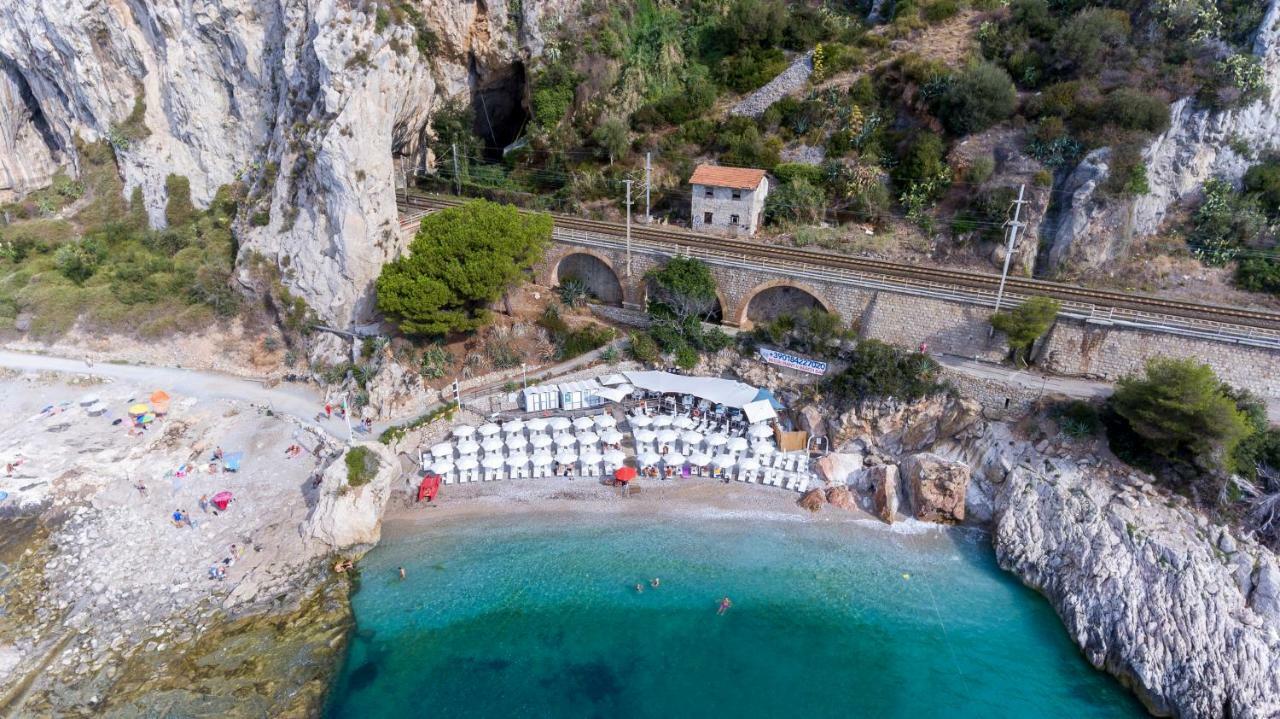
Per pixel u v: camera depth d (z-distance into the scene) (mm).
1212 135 55562
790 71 73688
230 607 36250
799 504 44250
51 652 33312
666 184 69375
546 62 76250
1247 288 50656
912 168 61969
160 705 30812
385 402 50344
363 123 54531
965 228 57156
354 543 40531
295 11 58500
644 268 56469
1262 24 55750
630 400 52031
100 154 78188
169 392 55375
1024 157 57531
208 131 71375
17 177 85438
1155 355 42594
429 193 75312
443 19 72000
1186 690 31250
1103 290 50562
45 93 80812
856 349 47750
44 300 62812
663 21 81250
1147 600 33969
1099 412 41562
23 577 37844
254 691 31719
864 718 31375
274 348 59750
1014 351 46188
